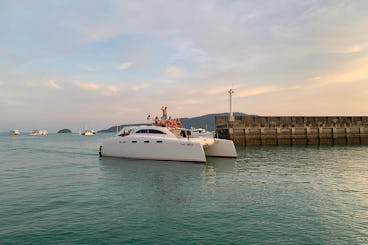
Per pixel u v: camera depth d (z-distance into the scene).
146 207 8.96
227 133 37.47
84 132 167.50
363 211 8.64
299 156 24.02
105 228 7.20
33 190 11.23
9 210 8.59
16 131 163.38
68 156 25.64
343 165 18.52
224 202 9.56
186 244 6.32
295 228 7.28
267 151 29.06
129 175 14.61
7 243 6.30
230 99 38.06
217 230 7.12
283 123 38.50
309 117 38.88
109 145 22.53
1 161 21.69
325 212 8.53
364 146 35.16
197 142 18.69
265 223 7.61
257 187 11.85
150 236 6.74
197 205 9.20
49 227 7.23
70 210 8.60
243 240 6.55
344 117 39.00
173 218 7.96
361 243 6.46
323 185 12.23
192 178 13.82
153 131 20.84
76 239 6.54
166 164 18.44
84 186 11.98
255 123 38.00
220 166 17.77
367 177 14.15
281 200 9.80
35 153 29.31
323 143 37.91
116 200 9.73
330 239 6.64
